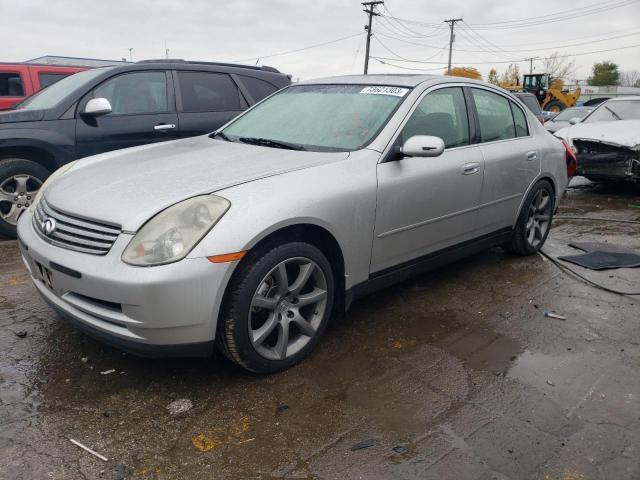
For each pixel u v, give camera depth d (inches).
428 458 92.1
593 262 195.8
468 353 128.8
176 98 240.7
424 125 148.3
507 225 184.2
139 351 103.2
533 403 108.5
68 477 86.4
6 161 208.7
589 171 331.0
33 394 108.5
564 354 129.0
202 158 132.9
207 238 100.7
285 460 91.4
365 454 92.9
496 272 185.0
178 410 104.3
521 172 181.2
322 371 119.3
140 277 96.8
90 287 101.5
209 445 94.7
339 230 121.3
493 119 176.7
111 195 112.0
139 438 96.1
